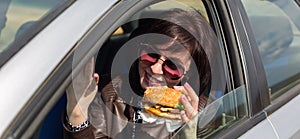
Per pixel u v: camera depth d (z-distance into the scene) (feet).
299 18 9.48
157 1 6.43
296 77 8.97
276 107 7.91
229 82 7.36
